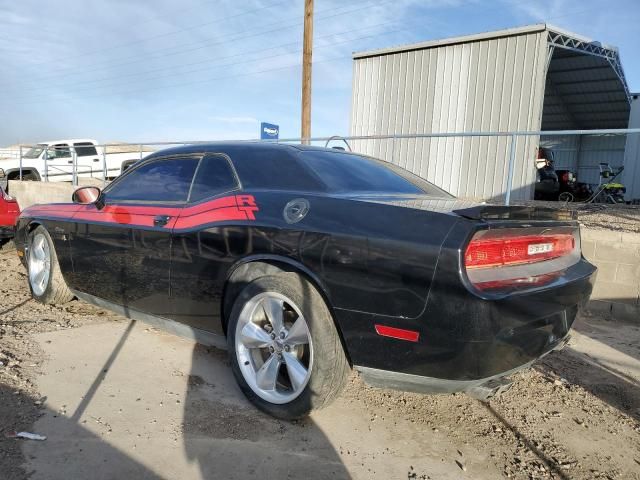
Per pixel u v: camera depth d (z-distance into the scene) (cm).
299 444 265
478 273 236
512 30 1367
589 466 263
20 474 224
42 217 462
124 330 417
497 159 1419
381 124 1661
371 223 259
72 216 430
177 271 338
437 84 1527
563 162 2411
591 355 421
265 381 292
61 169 1677
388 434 281
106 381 322
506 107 1404
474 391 263
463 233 234
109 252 390
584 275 295
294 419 285
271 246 286
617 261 530
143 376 333
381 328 250
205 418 284
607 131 568
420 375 247
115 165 1809
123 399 300
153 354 370
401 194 320
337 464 250
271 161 332
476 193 1461
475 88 1455
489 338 229
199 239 323
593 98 2098
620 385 364
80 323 429
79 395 301
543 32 1330
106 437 259
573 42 1454
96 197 418
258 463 246
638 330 496
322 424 287
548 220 282
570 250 311
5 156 1859
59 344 379
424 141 1558
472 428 294
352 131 1730
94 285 413
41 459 236
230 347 307
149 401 299
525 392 345
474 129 1464
